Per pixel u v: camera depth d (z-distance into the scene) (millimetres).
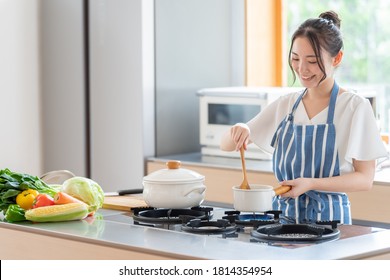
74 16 4836
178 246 2234
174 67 4852
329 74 2904
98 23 4793
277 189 2688
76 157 4914
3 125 4809
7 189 2770
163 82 4793
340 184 2824
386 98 4828
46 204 2678
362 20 4910
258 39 5168
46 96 4996
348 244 2246
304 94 3068
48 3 4934
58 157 4984
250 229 2492
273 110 3156
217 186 4363
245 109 4574
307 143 2998
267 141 3178
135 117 4707
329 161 2977
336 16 2943
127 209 2922
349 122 2961
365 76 4922
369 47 4891
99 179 4871
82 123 4871
